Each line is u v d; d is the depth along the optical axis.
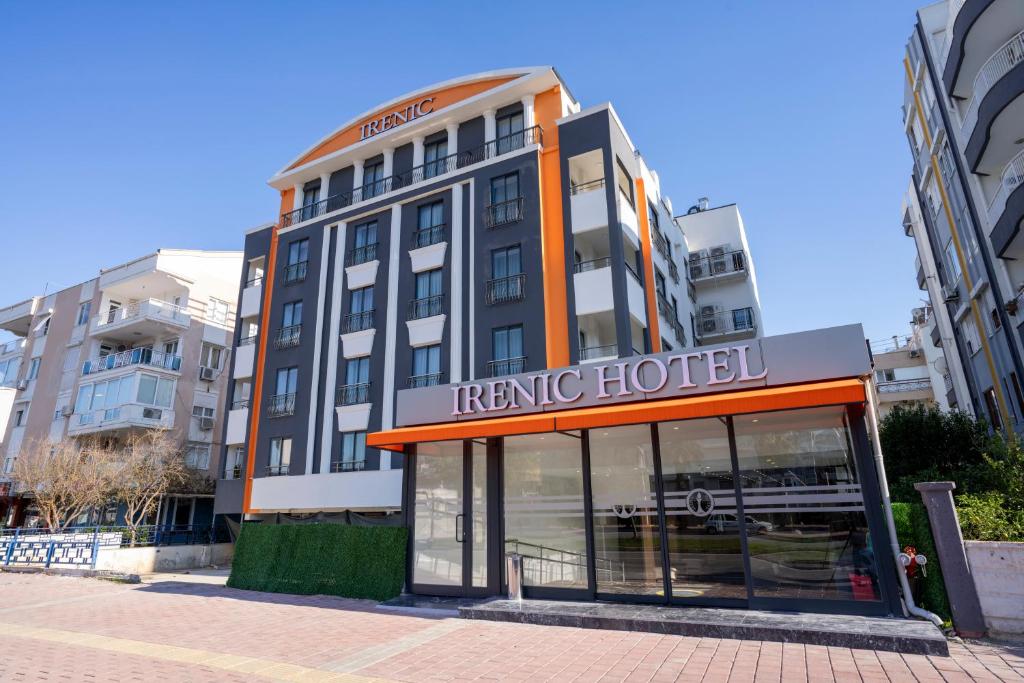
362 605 11.33
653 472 10.00
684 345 25.27
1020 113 13.99
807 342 9.13
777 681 5.76
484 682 6.07
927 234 25.25
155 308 29.98
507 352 19.09
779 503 8.95
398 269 22.55
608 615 8.56
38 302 37.59
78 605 11.82
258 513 22.67
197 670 6.71
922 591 7.93
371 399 21.36
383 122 25.25
